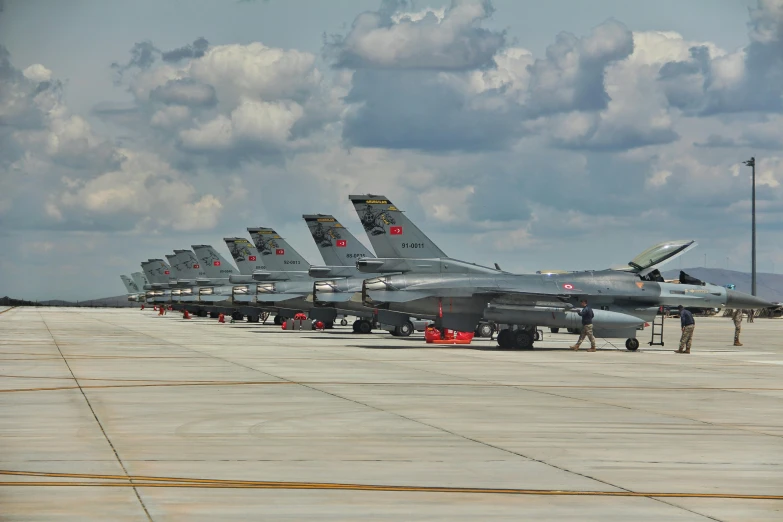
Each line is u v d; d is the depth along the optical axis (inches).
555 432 1460.4
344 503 968.3
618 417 1651.1
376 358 3132.4
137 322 7751.0
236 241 7716.5
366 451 1269.7
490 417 1625.2
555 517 923.4
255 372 2495.1
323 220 5216.5
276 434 1406.3
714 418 1656.0
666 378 2488.9
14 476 1080.8
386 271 3934.5
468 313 3786.9
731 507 974.4
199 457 1210.0
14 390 1996.8
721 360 3292.3
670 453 1285.7
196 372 2480.3
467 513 933.8
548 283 3801.7
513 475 1121.4
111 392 1968.5
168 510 927.7
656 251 3954.2
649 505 978.7
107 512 916.0
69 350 3454.7
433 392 2027.6
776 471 1167.6
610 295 3831.2
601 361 3154.5
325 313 6043.3
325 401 1833.2
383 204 3959.2
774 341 5002.5
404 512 933.8
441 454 1253.1
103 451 1246.9
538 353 3553.2
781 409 1804.9
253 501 971.3
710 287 4050.2
